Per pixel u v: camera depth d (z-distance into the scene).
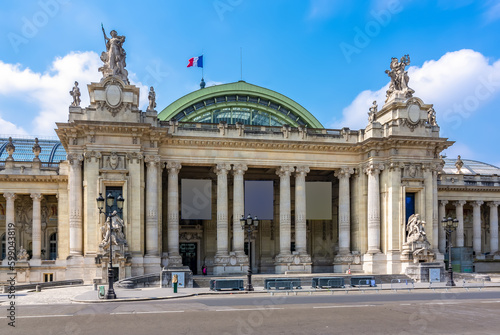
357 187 75.31
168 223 69.00
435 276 64.00
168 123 69.62
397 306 36.28
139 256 63.19
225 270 69.00
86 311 34.66
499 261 89.38
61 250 73.06
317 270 81.19
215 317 30.98
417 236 68.94
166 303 39.88
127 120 64.38
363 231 73.44
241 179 71.62
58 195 75.06
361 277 57.56
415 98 72.75
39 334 25.73
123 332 25.97
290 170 73.31
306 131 74.44
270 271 81.25
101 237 61.91
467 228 98.50
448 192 90.81
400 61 75.00
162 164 68.56
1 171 75.50
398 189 70.81
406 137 70.94
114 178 63.53
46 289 55.03
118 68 66.62
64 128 62.78
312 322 28.86
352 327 27.14
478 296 44.66
